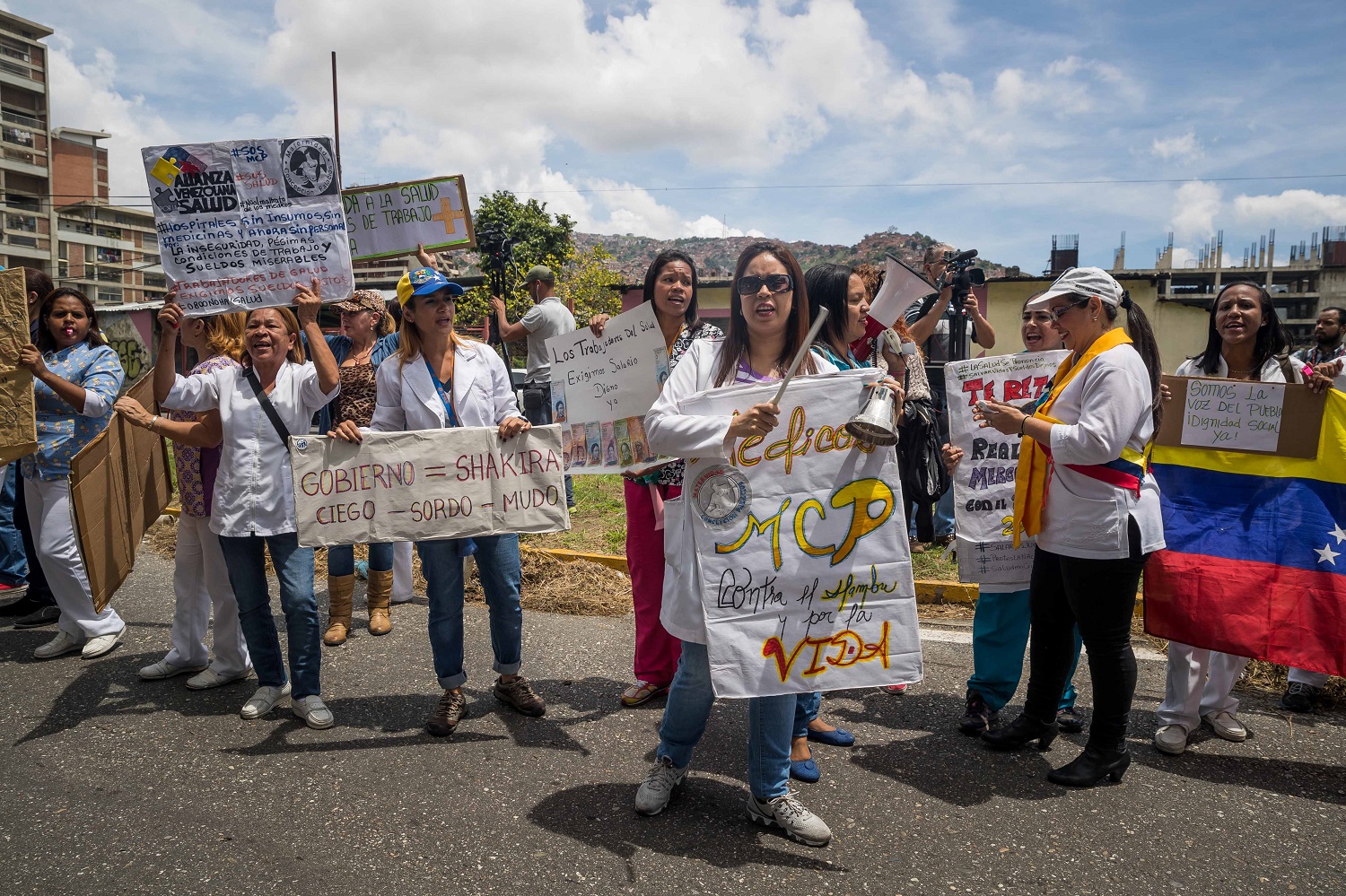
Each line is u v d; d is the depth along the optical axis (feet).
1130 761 11.47
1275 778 11.29
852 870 8.91
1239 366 13.44
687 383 9.75
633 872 8.77
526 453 12.26
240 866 8.79
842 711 13.43
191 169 12.16
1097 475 10.66
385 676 14.49
